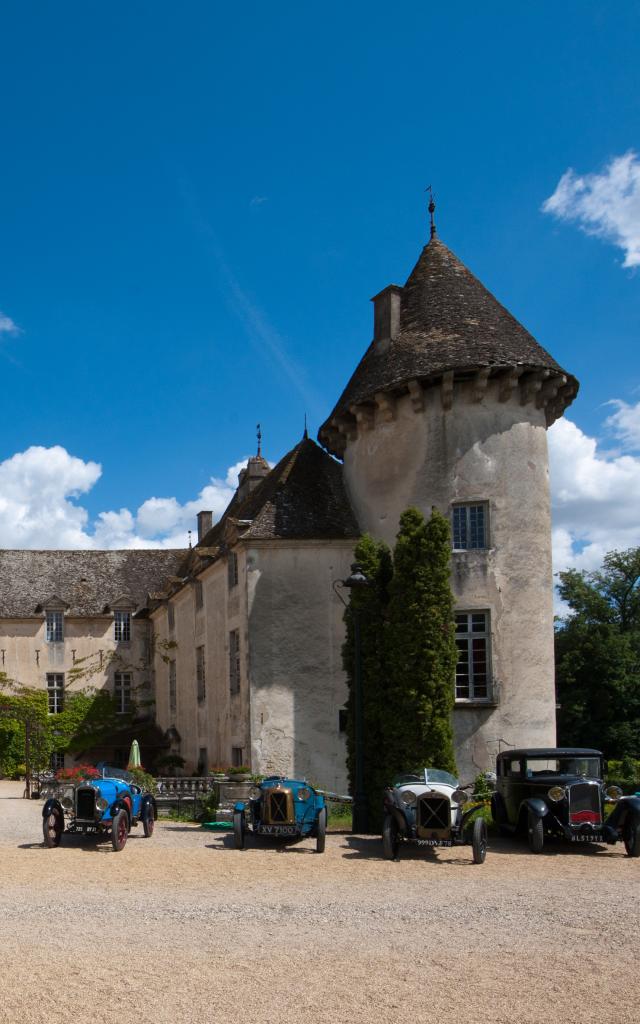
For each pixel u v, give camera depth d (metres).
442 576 20.20
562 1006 7.37
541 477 24.16
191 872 14.24
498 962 8.66
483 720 22.58
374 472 25.20
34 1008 7.33
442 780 16.20
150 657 49.62
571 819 15.98
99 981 8.06
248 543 24.94
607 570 51.22
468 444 23.72
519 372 23.64
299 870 14.35
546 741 22.84
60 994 7.69
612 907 11.16
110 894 12.36
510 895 12.02
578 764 17.56
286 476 26.89
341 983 7.99
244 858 15.72
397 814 15.38
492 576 23.20
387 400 24.56
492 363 23.30
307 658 24.53
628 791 23.67
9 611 48.91
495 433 23.81
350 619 21.16
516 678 22.86
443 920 10.48
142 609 49.97
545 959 8.76
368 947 9.26
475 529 23.69
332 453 28.47
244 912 11.05
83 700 48.62
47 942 9.55
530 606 23.30
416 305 26.08
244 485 37.16
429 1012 7.22
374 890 12.50
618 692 43.69
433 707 19.58
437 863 14.98
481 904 11.41
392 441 24.81
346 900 11.76
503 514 23.52
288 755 23.97
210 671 30.83
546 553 23.86
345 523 25.72
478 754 22.44
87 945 9.41
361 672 20.38
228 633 27.58
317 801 17.06
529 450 24.05
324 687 24.45
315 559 25.11
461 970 8.39
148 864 15.14
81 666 49.22
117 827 16.78
